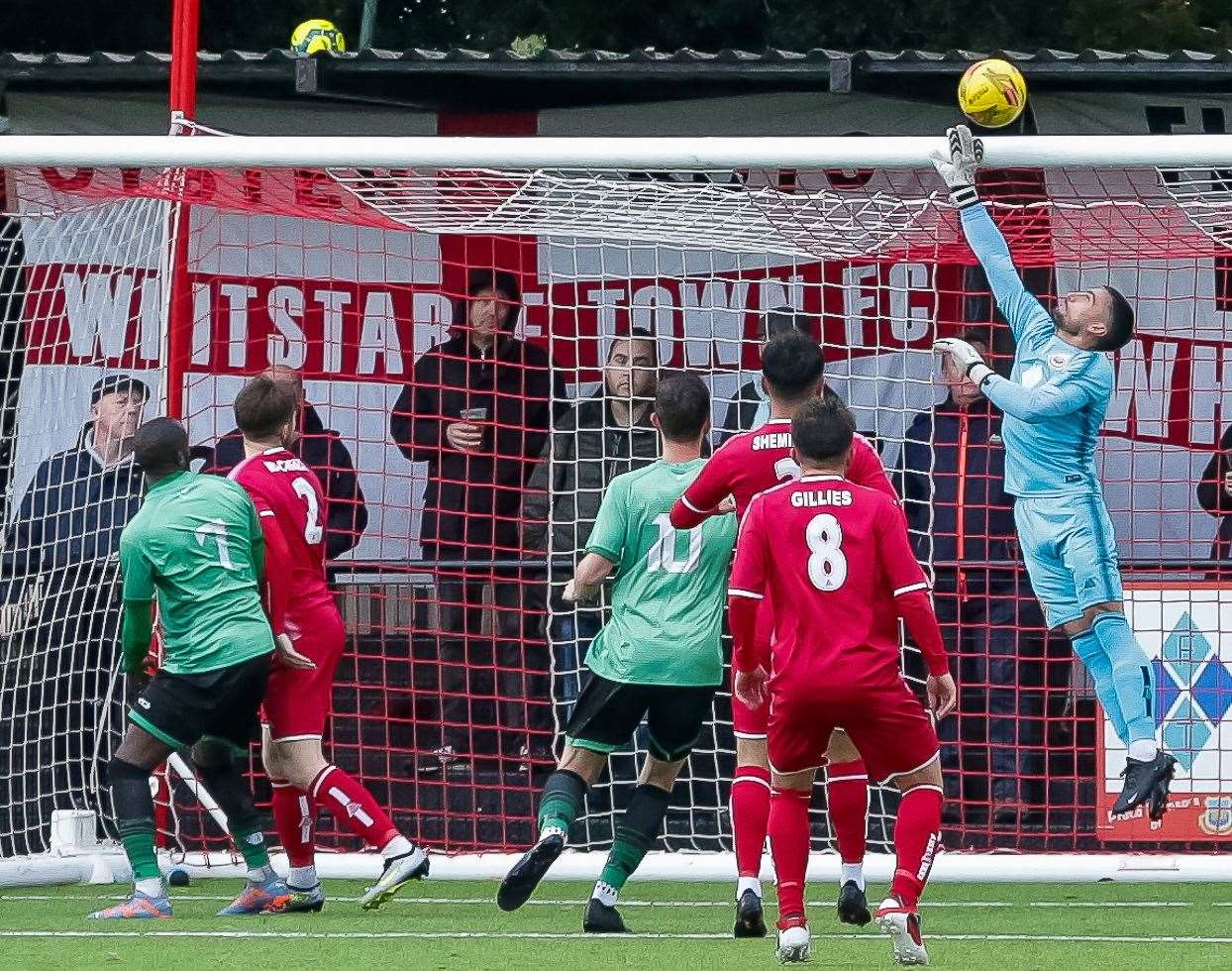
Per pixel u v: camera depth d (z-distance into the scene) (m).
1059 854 29.86
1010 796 32.19
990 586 32.75
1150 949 21.77
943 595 31.55
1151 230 31.11
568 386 34.56
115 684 32.91
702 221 30.67
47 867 28.98
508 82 33.72
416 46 55.34
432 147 27.11
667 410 23.98
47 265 32.97
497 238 34.81
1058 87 33.44
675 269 34.94
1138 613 29.52
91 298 32.91
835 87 32.56
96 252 32.75
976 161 26.39
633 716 23.55
